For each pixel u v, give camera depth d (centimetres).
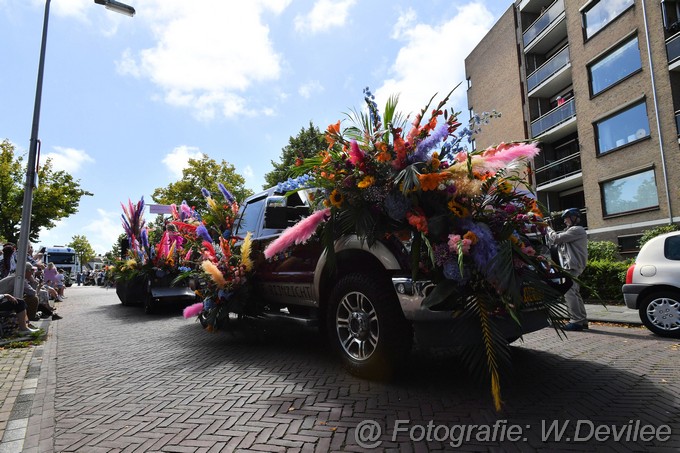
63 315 979
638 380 360
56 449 254
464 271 308
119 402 339
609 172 1794
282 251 450
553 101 2333
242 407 315
